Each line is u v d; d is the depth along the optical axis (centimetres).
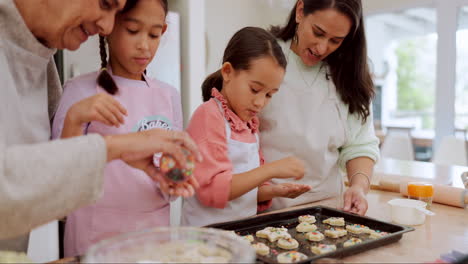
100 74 111
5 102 92
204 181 114
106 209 111
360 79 149
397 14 484
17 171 67
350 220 122
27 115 99
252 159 130
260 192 135
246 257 67
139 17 101
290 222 123
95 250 68
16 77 97
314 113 146
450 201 138
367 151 153
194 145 82
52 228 167
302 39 136
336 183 159
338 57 149
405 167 229
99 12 87
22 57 96
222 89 129
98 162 71
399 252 94
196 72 332
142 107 117
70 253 113
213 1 455
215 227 109
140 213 113
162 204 119
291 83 147
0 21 91
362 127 156
